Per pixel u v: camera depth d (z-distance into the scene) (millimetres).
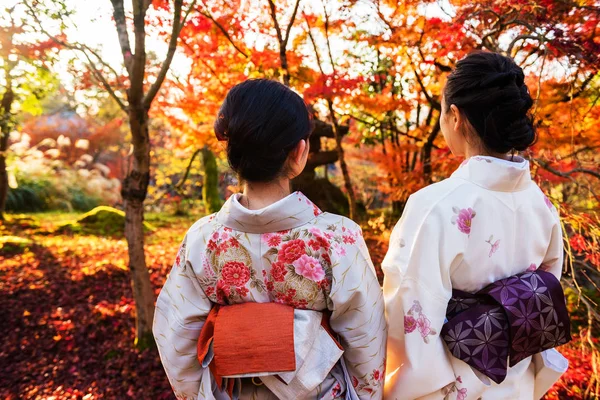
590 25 2211
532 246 1147
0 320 4348
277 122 954
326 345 1028
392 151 5195
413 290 1086
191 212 14000
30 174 12070
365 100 4086
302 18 3908
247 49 3820
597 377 2184
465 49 2918
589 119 2686
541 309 1026
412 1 3334
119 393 3131
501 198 1082
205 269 1062
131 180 3330
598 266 2172
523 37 2129
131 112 3043
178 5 2723
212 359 1048
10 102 7215
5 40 2883
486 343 1025
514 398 1105
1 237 7742
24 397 3129
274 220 990
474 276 1090
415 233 1099
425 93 4262
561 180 2865
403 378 1110
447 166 3424
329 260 1012
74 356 3678
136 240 3475
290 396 1010
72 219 11703
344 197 7062
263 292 1030
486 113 1073
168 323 1117
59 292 5160
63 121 16188
